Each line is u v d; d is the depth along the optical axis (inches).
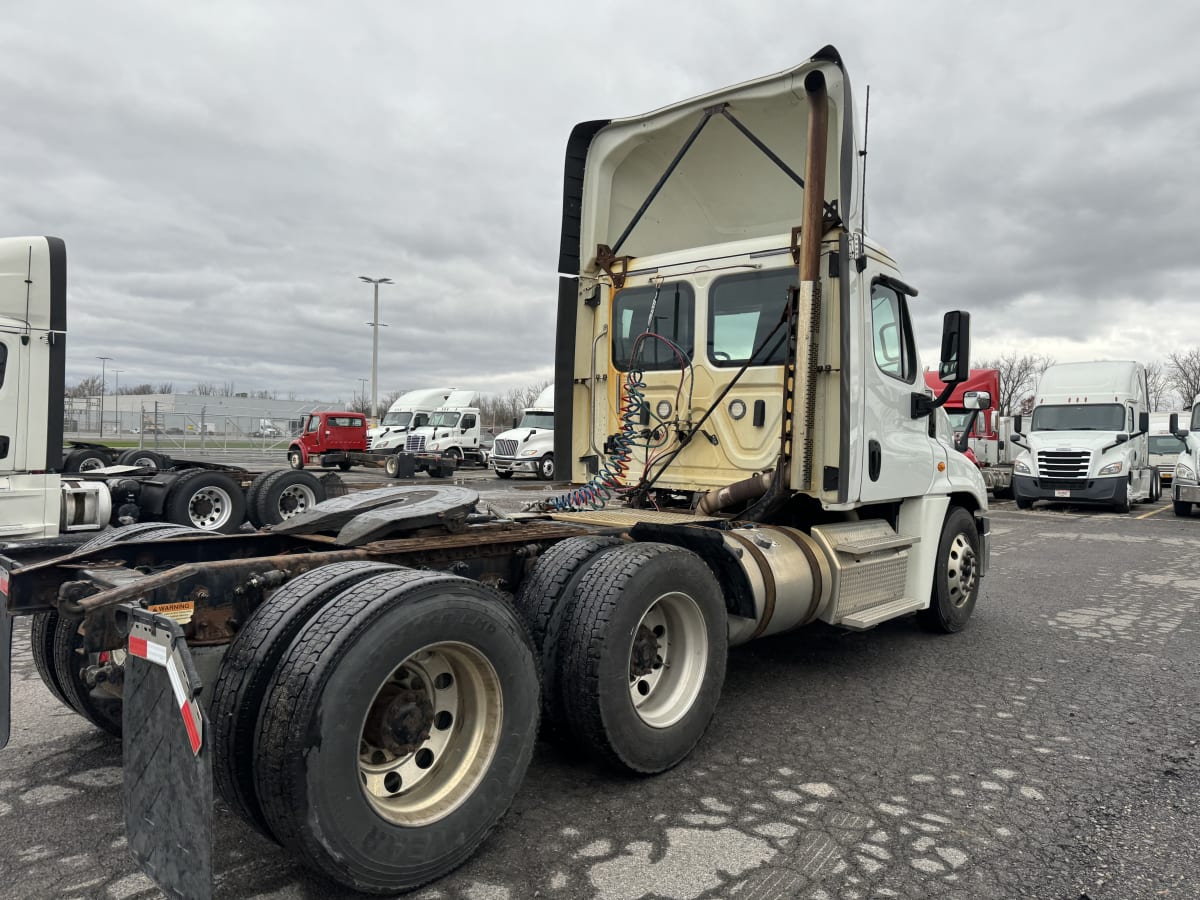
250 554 153.1
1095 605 309.0
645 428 223.8
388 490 170.1
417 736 110.6
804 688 200.4
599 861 116.3
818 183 185.5
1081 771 151.2
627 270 230.7
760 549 177.2
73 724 168.6
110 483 397.7
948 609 250.7
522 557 153.0
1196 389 2412.6
